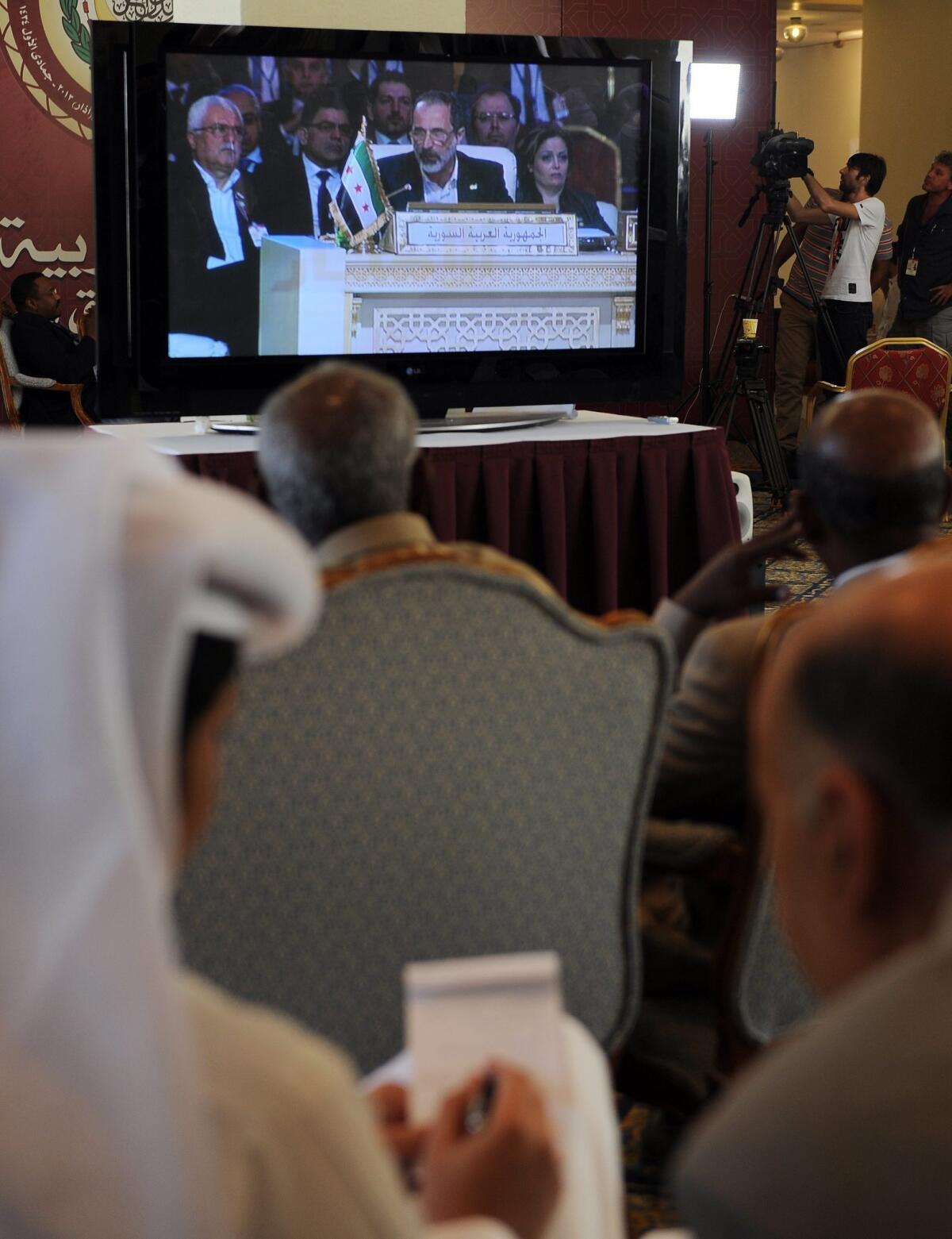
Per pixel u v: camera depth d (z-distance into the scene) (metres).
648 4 9.02
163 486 0.55
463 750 1.43
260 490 1.89
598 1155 1.11
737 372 7.49
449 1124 0.89
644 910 2.01
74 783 0.49
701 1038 1.93
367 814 1.42
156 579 0.51
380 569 1.37
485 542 3.83
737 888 1.63
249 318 4.03
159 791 0.53
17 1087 0.50
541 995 1.07
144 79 3.80
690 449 4.02
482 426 4.10
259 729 1.36
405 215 4.14
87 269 8.52
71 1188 0.50
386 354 4.19
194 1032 0.59
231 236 3.97
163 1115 0.50
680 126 4.38
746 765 1.76
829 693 0.59
